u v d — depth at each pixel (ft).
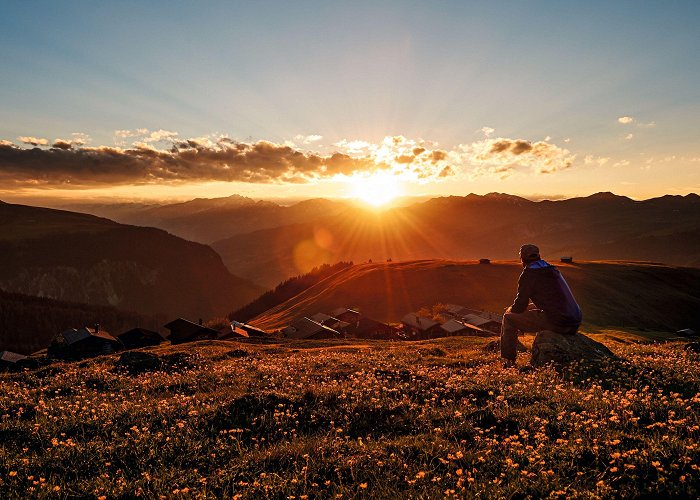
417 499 20.29
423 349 93.56
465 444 26.71
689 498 18.71
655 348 65.92
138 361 82.64
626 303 516.73
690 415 27.78
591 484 20.63
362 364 61.26
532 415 30.25
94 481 23.98
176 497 21.63
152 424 33.53
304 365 65.72
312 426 32.45
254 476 23.98
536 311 49.88
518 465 22.36
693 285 649.61
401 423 31.63
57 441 27.99
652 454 22.17
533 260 49.49
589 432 25.94
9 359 333.01
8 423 34.73
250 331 401.29
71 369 81.66
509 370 46.32
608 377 40.68
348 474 23.84
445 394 38.06
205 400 40.73
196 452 27.81
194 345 163.73
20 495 22.68
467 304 547.08
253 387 47.57
